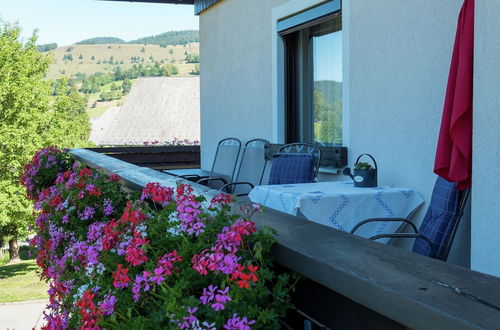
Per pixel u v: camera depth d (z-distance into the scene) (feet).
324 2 15.25
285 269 4.86
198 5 24.26
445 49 11.31
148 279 4.48
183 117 83.46
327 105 16.42
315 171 14.53
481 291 3.24
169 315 4.01
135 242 4.91
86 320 4.65
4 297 45.88
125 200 10.44
